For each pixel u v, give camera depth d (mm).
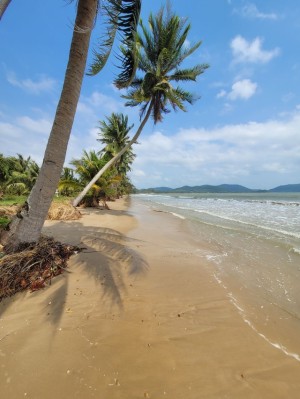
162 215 16281
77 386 2131
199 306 3609
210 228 10859
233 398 2076
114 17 4711
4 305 3391
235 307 3613
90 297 3643
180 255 6180
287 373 2363
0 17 3553
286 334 3014
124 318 3195
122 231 9000
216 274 4934
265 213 18984
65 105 4605
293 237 8945
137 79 17719
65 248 5199
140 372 2312
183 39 17016
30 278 3928
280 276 5004
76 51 4484
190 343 2764
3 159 26922
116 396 2049
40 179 4730
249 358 2555
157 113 18203
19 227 4637
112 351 2572
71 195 28531
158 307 3527
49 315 3154
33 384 2141
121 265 5008
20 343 2633
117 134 29125
